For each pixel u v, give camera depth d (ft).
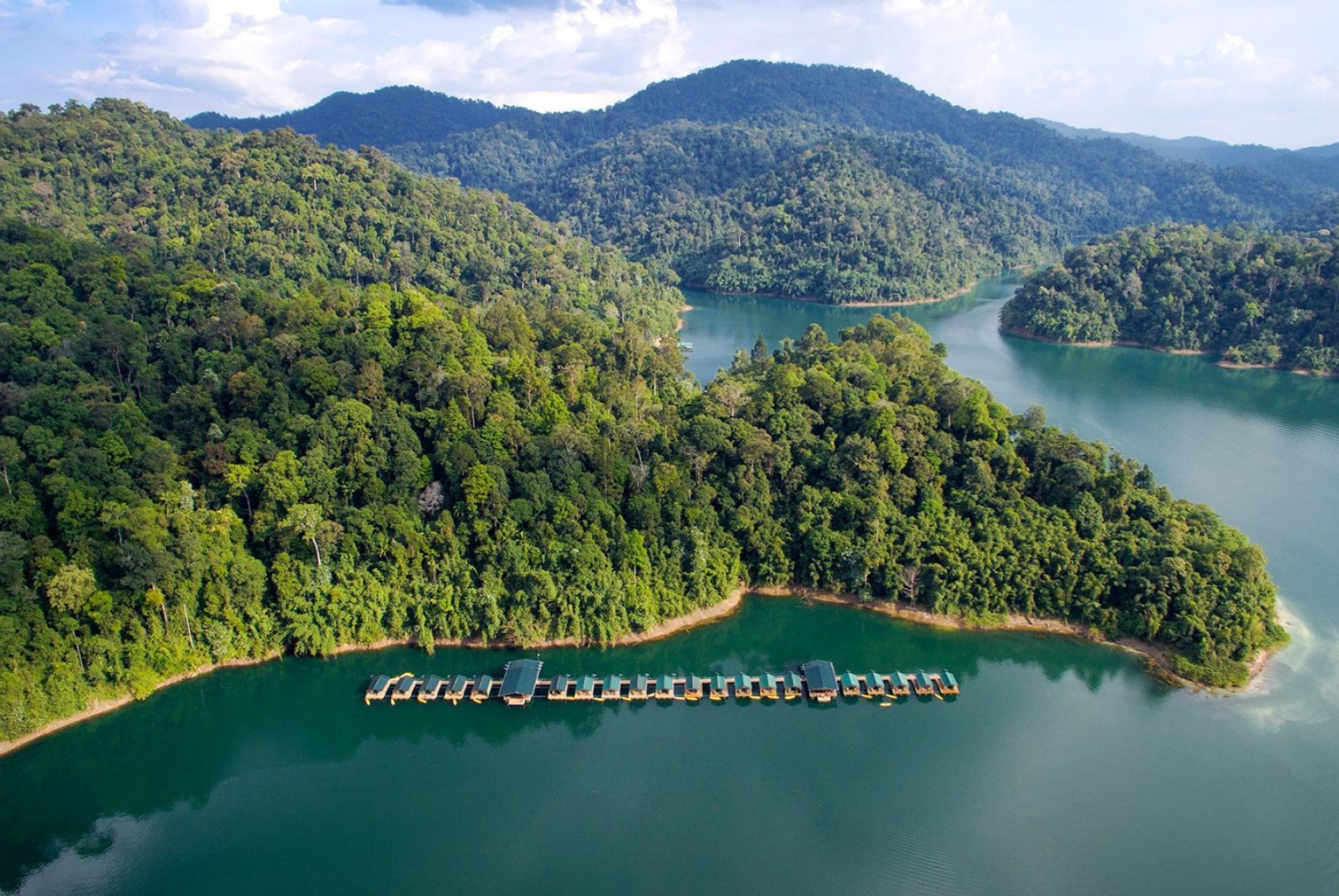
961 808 316.81
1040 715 367.45
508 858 299.58
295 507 409.08
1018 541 442.50
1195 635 394.73
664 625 432.66
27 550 366.02
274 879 294.05
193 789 338.13
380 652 414.00
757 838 305.73
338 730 369.71
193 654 396.78
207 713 379.96
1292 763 333.83
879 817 313.53
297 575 412.57
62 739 358.84
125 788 339.57
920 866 291.79
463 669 404.77
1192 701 371.35
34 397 435.12
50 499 394.32
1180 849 295.89
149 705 378.73
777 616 444.96
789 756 346.13
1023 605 433.07
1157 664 396.16
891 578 443.73
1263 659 392.27
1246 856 293.02
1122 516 456.86
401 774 343.46
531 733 364.58
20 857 307.17
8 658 350.23
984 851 297.53
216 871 298.15
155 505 402.93
